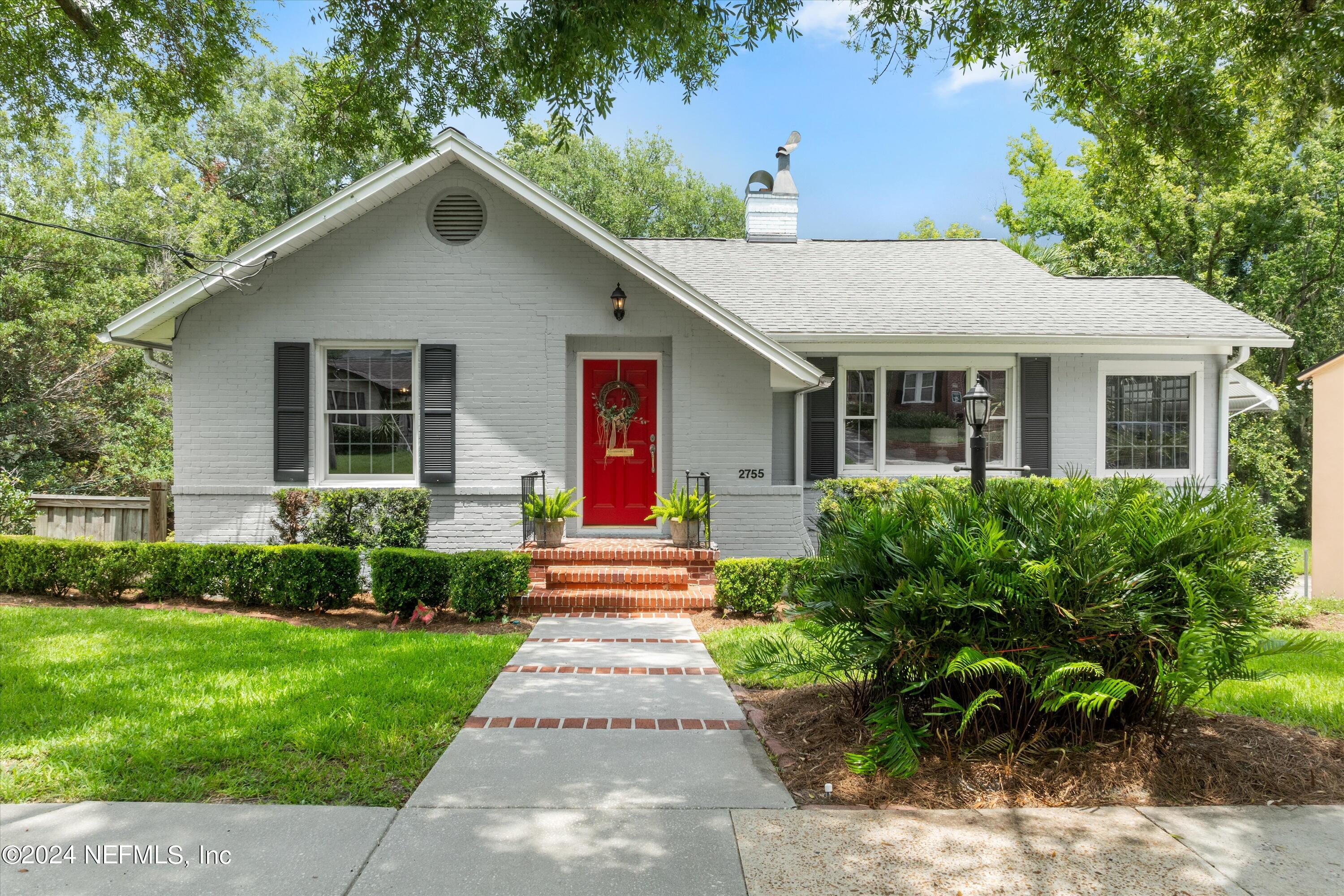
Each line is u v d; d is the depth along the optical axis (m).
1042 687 3.88
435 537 10.16
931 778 4.04
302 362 10.09
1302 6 6.82
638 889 3.09
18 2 8.69
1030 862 3.31
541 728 4.91
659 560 9.35
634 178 34.03
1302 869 3.26
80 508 10.57
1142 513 4.46
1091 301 12.25
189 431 10.09
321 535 9.66
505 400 10.23
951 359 11.48
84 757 4.18
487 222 10.18
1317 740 4.62
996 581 4.06
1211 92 7.26
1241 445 20.17
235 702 5.07
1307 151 21.31
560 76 6.10
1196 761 4.15
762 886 3.12
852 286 12.66
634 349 10.52
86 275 18.28
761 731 4.90
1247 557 5.11
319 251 10.13
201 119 26.41
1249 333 11.07
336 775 4.08
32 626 7.12
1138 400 11.68
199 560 8.41
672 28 5.94
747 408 10.36
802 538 10.40
